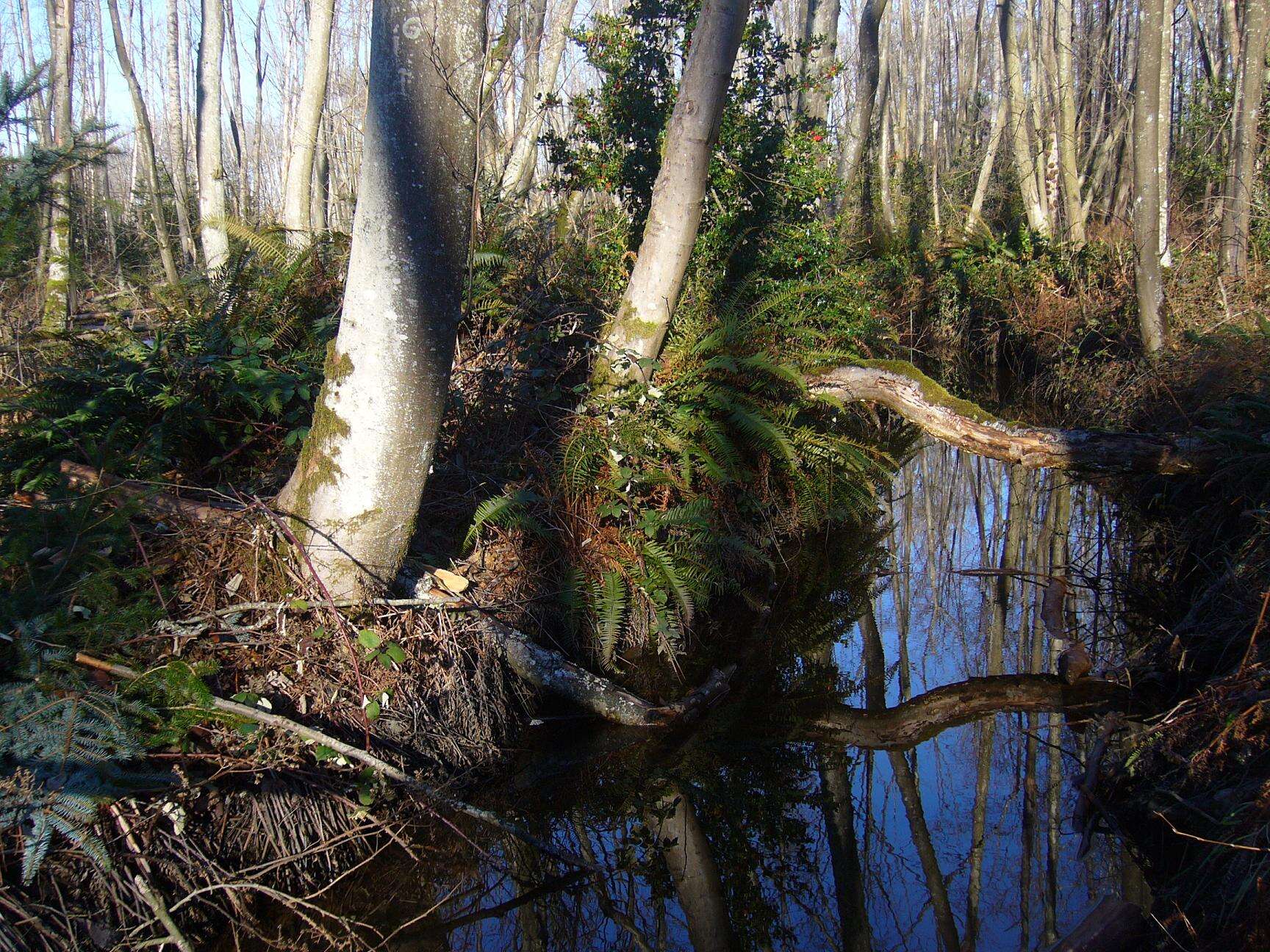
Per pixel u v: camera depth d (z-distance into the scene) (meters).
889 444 10.53
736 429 6.67
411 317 3.84
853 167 17.12
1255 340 7.57
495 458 5.78
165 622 3.63
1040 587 6.98
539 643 5.04
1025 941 3.70
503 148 10.84
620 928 3.79
